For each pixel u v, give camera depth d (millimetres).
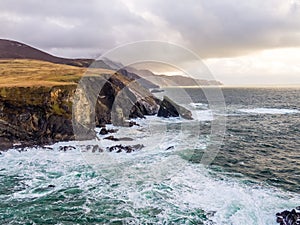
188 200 17156
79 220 15961
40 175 22469
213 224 14945
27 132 33156
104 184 19656
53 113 34844
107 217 16047
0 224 15656
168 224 15109
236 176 21766
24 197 18828
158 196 17531
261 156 29000
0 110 33906
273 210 16500
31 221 15977
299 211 16125
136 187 18688
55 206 17531
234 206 16656
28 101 36031
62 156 26750
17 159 26594
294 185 20891
